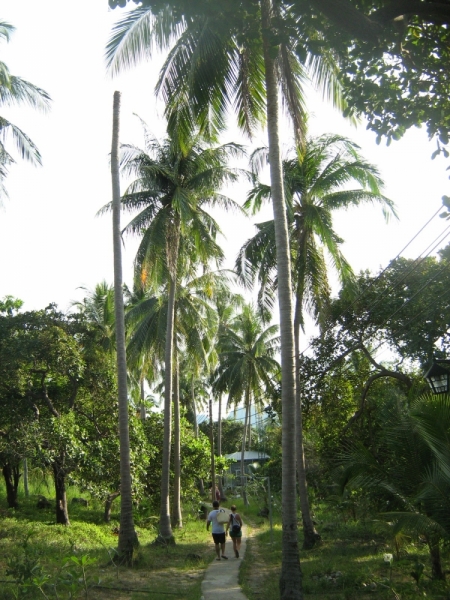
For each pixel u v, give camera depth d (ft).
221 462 136.15
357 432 71.61
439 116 28.53
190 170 75.00
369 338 74.13
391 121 29.27
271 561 57.31
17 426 72.28
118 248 58.49
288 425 38.50
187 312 90.84
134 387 106.93
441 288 65.67
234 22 27.14
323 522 75.66
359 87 29.07
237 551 59.16
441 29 27.32
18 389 73.72
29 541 57.26
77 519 89.40
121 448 55.47
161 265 73.15
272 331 127.75
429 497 31.86
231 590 41.65
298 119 45.65
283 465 38.01
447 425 31.48
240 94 46.83
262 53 43.70
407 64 27.99
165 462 73.36
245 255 70.38
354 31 22.75
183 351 99.91
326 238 65.77
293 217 68.64
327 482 76.33
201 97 41.86
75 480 75.05
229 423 238.89
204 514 109.19
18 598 33.76
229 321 133.59
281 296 40.40
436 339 66.69
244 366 126.52
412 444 34.83
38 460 69.92
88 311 101.86
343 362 76.23
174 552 62.08
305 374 76.02
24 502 98.17
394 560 44.68
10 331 71.87
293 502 37.19
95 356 81.61
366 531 59.52
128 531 53.52
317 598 38.50
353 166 65.72
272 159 42.45
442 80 28.02
